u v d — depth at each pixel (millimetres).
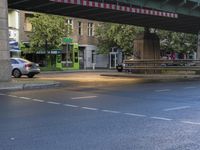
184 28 45625
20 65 32000
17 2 25438
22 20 51750
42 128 9141
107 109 12367
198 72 35656
